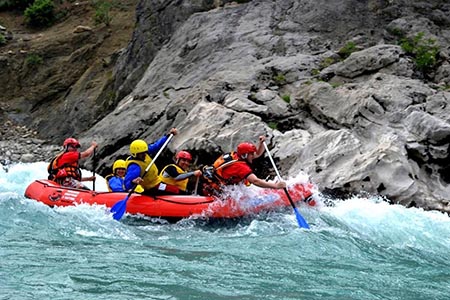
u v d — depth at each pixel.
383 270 6.50
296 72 13.63
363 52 13.31
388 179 9.78
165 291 5.38
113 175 9.88
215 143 11.63
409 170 9.92
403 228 8.38
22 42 24.62
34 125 20.70
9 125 20.80
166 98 14.79
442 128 10.37
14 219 8.16
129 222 8.38
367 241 7.71
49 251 6.61
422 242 7.88
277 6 16.69
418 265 6.80
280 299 5.34
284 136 11.57
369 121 11.35
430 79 13.28
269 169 11.32
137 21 19.81
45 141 19.45
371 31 15.31
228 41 15.86
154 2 19.25
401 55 13.21
